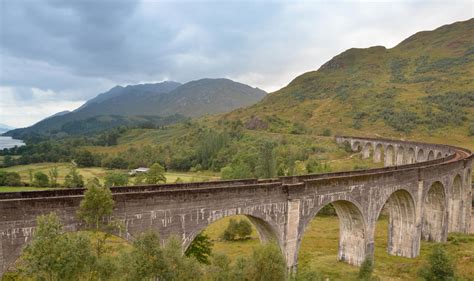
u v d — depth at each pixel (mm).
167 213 26625
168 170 133750
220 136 143500
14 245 21594
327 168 99938
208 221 28578
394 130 172500
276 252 23969
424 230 57719
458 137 151750
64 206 23094
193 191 27734
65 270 18656
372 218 41188
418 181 47219
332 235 64125
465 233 62500
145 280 19938
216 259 24922
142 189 29875
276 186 32406
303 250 53906
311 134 173125
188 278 21109
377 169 48531
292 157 116438
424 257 48250
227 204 29531
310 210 34875
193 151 140125
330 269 41906
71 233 21344
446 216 55719
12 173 97500
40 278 18891
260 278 23344
